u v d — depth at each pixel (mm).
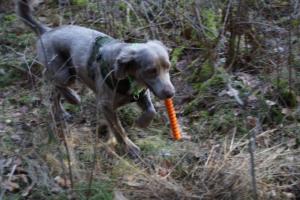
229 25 3783
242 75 3777
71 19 4242
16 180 3066
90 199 2957
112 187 3053
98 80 3301
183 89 3775
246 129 3295
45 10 4578
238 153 3270
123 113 3619
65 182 3027
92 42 3377
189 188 3100
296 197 3039
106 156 3289
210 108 3596
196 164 3219
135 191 3066
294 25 3811
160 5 4074
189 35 4016
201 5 4000
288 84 3619
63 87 3578
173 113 3289
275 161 3166
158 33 4004
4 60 4039
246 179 3037
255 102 3543
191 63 3881
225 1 3928
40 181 3037
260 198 2982
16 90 3863
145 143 3385
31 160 3121
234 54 3834
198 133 3461
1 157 3189
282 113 3492
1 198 2895
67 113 3646
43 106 3529
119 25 4055
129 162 3268
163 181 3100
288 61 3578
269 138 3359
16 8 3678
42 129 3383
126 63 3109
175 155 3285
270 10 3943
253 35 3828
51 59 3393
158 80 3088
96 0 4207
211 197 3025
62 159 3080
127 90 3213
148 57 3074
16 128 3463
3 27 4398
